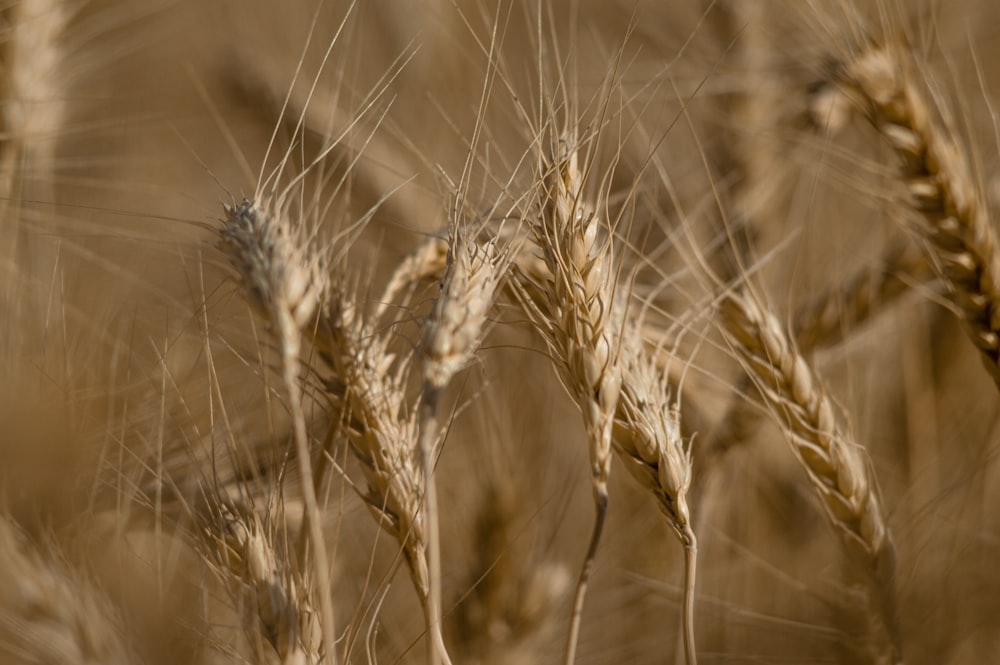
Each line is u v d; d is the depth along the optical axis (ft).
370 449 2.93
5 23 3.50
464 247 2.87
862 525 3.13
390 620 3.34
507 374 3.47
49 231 3.43
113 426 3.16
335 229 3.10
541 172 2.97
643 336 3.17
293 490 3.23
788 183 3.65
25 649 2.91
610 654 3.43
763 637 3.42
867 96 3.23
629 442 2.96
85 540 3.00
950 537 3.41
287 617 2.90
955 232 3.19
